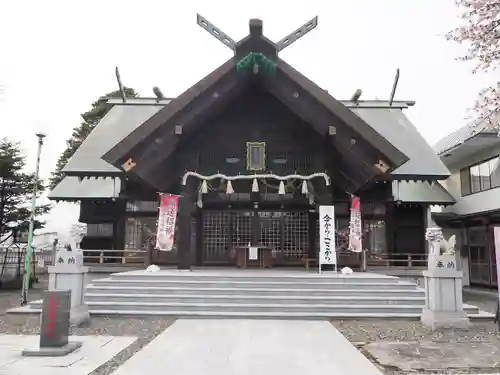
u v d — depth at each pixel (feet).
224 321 34.63
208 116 49.67
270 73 44.62
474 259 71.00
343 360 22.54
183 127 45.06
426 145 65.31
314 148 51.47
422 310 36.58
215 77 44.27
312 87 44.21
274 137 51.88
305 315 35.99
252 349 24.91
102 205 63.82
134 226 63.62
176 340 27.30
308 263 58.75
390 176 48.44
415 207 64.39
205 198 62.54
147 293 39.60
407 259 61.93
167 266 61.11
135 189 63.82
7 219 71.10
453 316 32.01
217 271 50.39
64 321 24.43
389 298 38.42
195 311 37.09
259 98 52.16
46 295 24.29
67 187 63.41
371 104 75.10
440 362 22.62
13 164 71.41
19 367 20.98
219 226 62.80
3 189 70.38
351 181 53.88
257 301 38.37
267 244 62.08
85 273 35.32
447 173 59.72
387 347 26.11
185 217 49.62
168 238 48.70
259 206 62.44
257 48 44.27
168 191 56.18
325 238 47.88
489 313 38.88
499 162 63.26
